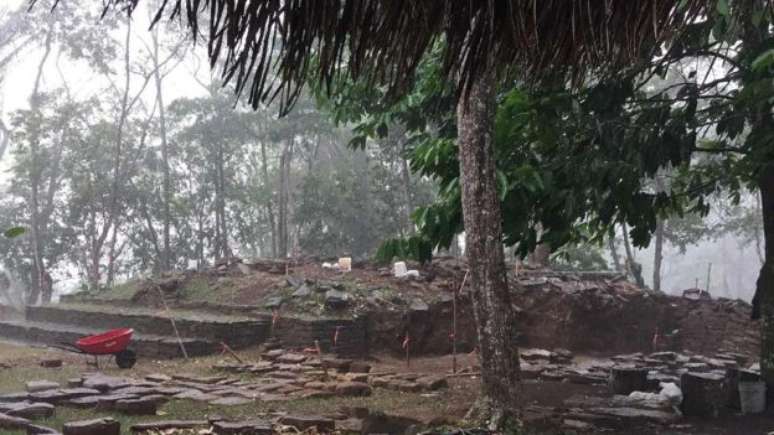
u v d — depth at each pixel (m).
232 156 31.89
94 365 14.02
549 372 14.07
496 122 8.94
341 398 11.12
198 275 19.34
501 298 8.43
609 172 9.40
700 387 10.57
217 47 1.75
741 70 9.30
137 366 13.93
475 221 8.48
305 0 1.82
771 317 11.07
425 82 9.88
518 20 1.80
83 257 30.03
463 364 14.98
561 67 2.08
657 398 10.79
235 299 17.28
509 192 9.38
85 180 28.77
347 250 29.86
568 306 18.19
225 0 1.75
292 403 10.60
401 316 16.08
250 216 33.19
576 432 9.28
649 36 1.95
